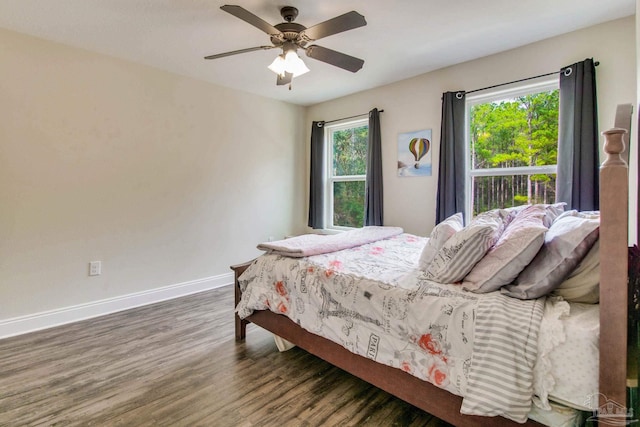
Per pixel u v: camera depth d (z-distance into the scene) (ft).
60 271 9.12
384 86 12.47
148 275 10.85
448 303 4.68
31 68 8.50
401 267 6.56
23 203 8.50
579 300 4.43
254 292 7.50
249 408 5.61
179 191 11.50
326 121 14.70
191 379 6.47
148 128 10.67
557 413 3.76
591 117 7.97
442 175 10.62
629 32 7.72
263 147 14.02
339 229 14.67
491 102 10.09
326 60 7.70
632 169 7.09
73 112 9.20
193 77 11.63
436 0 7.05
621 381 3.34
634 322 3.81
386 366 5.27
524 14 7.64
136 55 9.78
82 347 7.77
